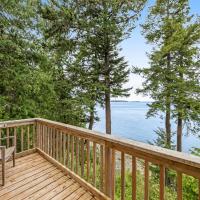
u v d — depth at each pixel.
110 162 2.92
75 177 3.78
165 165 2.03
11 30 8.30
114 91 14.31
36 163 4.64
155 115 14.45
